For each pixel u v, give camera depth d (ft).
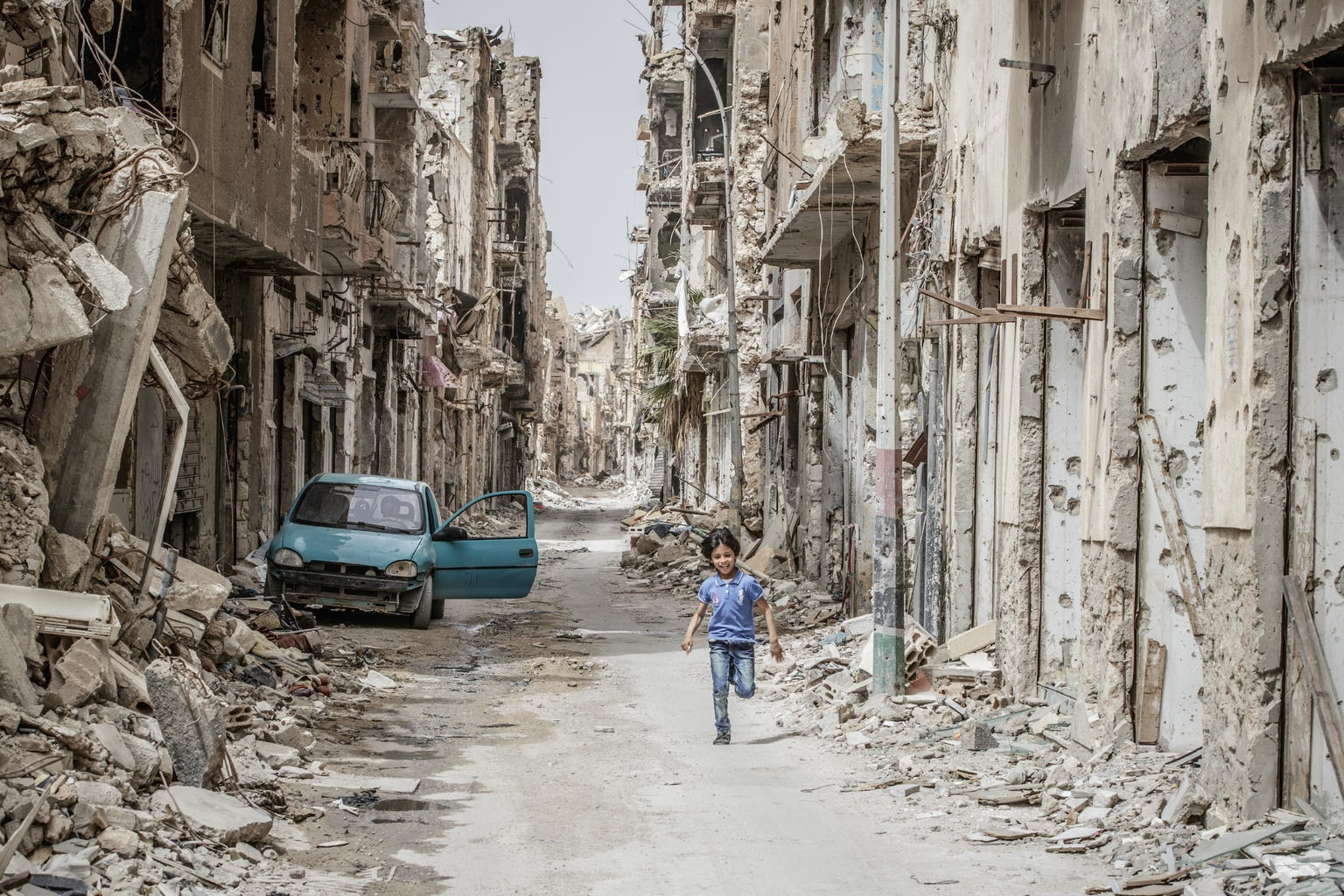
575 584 80.59
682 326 115.34
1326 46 18.04
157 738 21.25
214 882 17.72
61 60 28.50
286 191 54.44
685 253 114.42
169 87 40.96
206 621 31.40
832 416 65.92
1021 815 22.77
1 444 23.45
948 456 39.65
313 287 76.13
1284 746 19.33
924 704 32.71
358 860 20.13
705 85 115.75
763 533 90.74
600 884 19.12
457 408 148.05
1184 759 23.39
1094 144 27.12
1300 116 19.30
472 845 21.24
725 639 31.27
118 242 25.36
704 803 24.41
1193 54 22.11
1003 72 34.68
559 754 29.35
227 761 22.91
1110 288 25.90
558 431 333.62
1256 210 19.52
